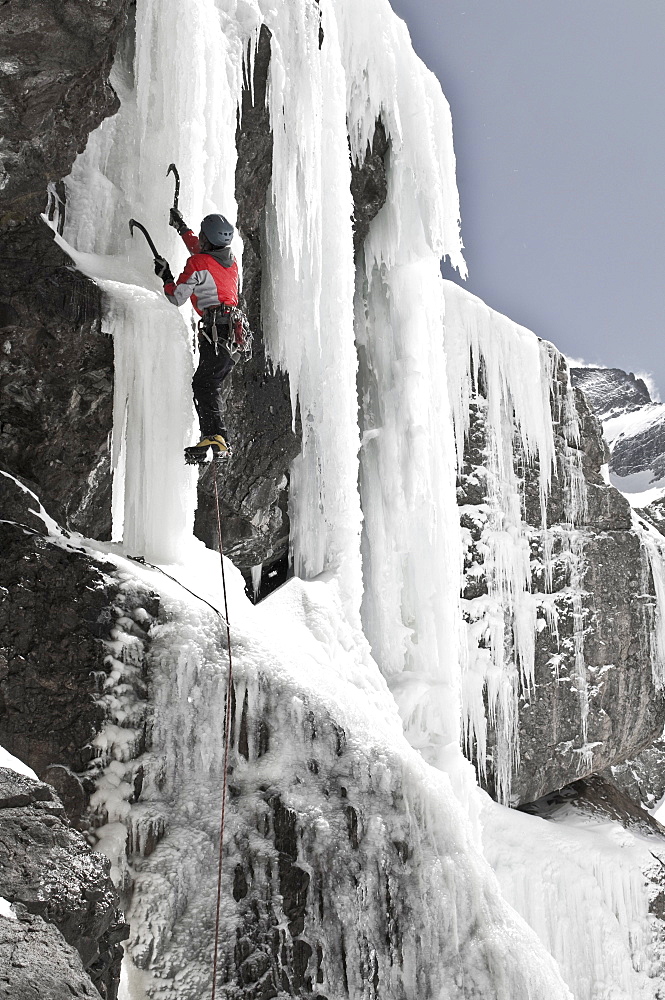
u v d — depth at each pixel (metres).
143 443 6.30
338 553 9.50
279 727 5.85
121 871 4.93
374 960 5.37
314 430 9.65
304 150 9.12
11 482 5.67
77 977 2.58
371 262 11.58
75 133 6.12
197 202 7.07
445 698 10.80
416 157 11.40
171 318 6.44
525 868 11.62
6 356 6.03
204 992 4.80
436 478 11.38
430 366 11.57
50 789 3.40
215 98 7.32
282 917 5.21
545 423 14.32
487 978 5.61
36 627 5.27
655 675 15.07
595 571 14.43
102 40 5.64
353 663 8.60
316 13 9.29
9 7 5.17
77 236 6.66
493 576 13.14
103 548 6.08
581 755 13.76
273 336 9.16
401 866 5.73
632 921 12.02
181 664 5.62
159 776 5.39
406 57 11.39
